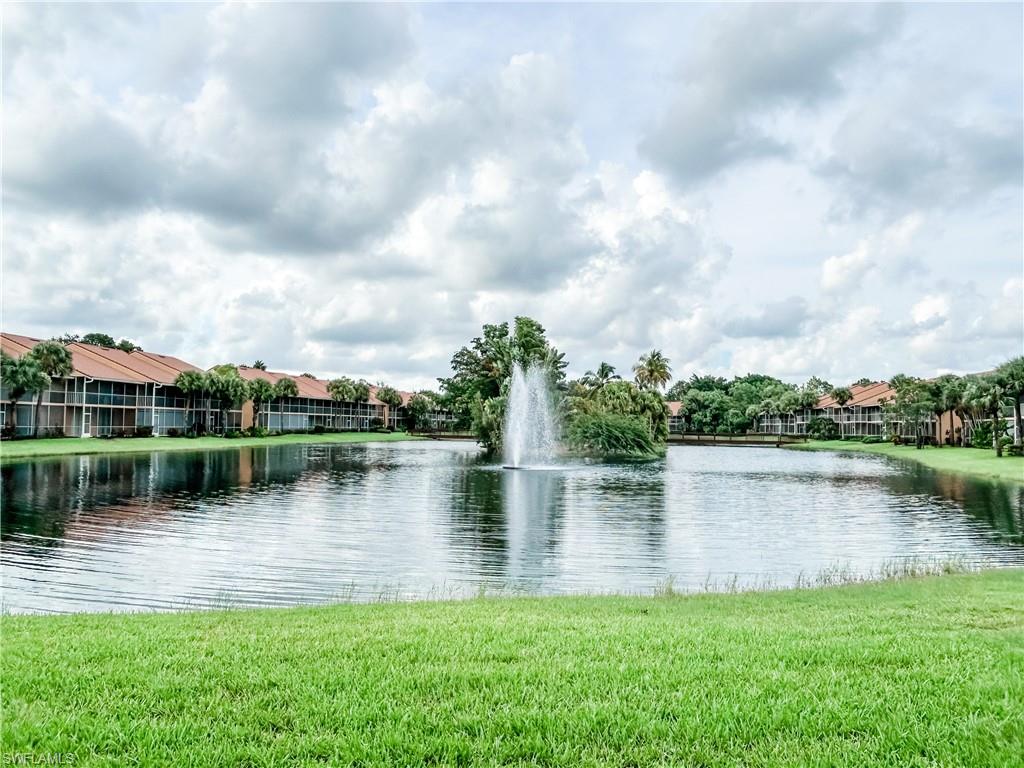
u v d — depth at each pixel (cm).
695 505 2583
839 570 1477
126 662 580
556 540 1817
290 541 1764
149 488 2870
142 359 7894
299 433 8988
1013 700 476
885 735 424
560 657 598
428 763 398
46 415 6184
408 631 710
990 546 1789
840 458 5922
